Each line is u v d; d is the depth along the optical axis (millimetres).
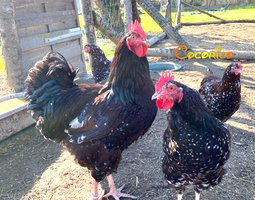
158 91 507
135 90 606
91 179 745
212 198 651
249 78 1344
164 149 553
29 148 906
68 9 1349
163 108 510
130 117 599
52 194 702
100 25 1325
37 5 1159
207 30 2660
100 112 600
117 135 605
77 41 1414
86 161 637
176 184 582
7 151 892
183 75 1418
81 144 620
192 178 547
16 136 972
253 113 1018
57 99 660
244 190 670
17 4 1063
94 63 1012
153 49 1781
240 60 1638
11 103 1007
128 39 608
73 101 650
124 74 608
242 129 921
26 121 1010
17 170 801
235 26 2760
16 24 1061
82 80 1388
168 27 1745
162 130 945
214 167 517
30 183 745
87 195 693
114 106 597
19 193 711
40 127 686
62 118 650
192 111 493
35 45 1153
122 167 778
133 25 639
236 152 808
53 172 781
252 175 716
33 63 1155
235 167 746
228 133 539
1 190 728
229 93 778
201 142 491
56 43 1268
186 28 2846
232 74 759
